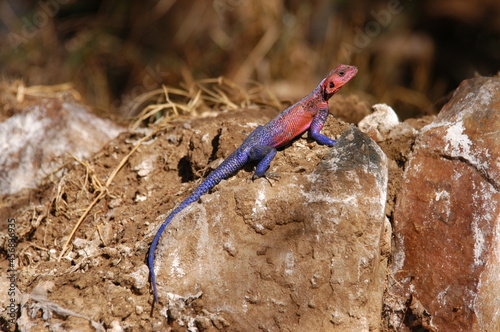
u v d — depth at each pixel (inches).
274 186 219.6
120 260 227.3
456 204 227.3
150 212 256.4
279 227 215.2
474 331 209.0
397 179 248.8
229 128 269.7
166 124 327.6
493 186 222.1
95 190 278.8
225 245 216.4
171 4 608.1
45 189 294.5
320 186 216.4
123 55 589.0
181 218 223.5
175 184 275.0
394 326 223.8
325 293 207.0
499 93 247.4
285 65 553.0
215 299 212.2
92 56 582.6
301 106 249.8
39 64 579.2
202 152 270.1
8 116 395.9
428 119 292.4
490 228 216.4
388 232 231.6
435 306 219.1
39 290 214.1
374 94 553.9
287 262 210.7
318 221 210.8
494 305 212.7
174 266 217.3
